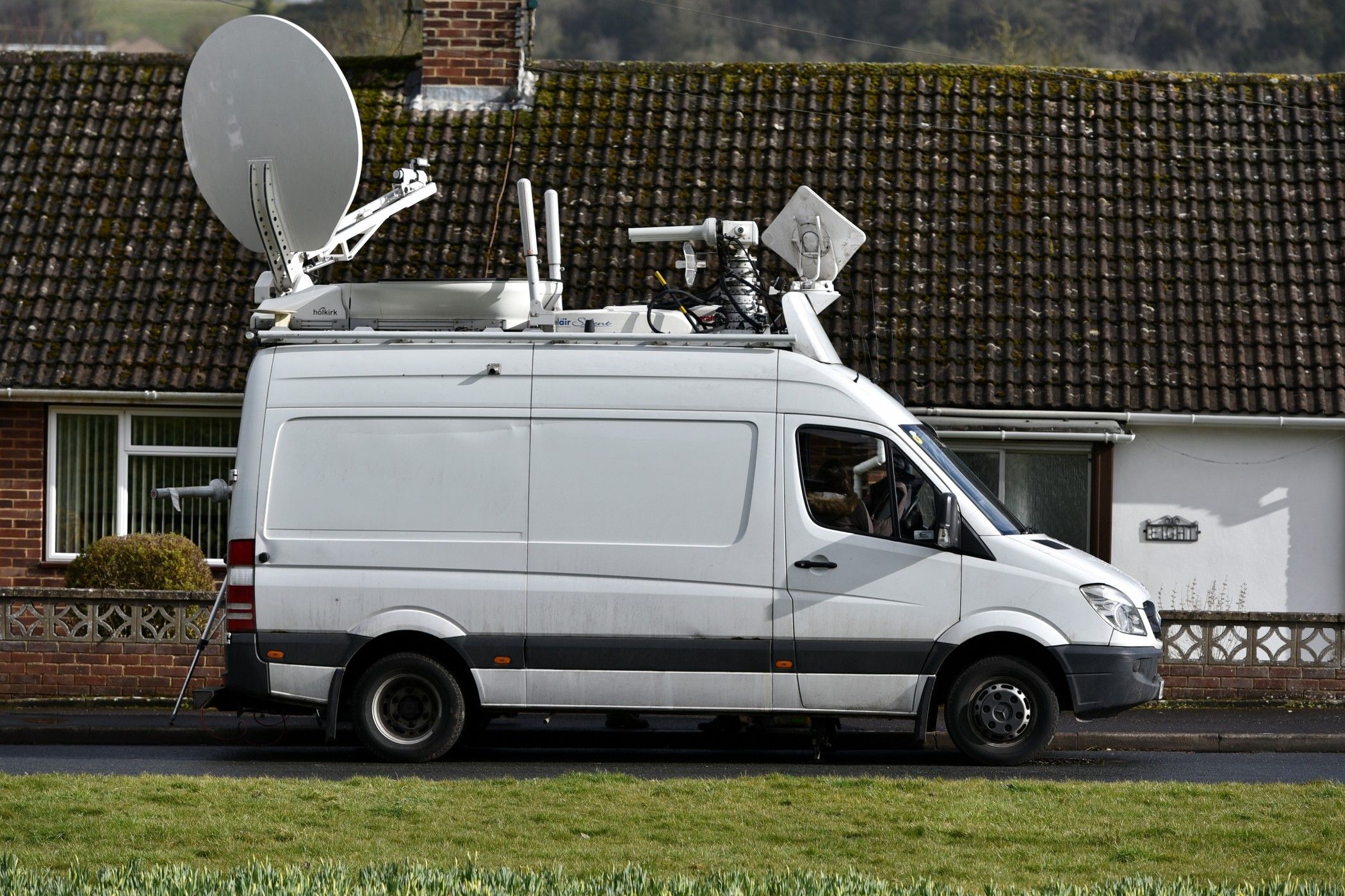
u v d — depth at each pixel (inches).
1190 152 1419.8
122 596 1087.0
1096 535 1258.0
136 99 1483.8
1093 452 1264.8
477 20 1498.5
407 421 857.5
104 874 514.9
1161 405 1218.0
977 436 1224.8
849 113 1466.5
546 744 963.3
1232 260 1322.6
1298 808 671.8
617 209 1369.3
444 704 855.7
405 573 849.5
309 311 920.3
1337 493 1254.3
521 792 700.7
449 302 924.0
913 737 917.8
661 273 1298.0
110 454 1284.4
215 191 945.5
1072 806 674.2
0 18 3223.4
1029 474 1282.0
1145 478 1259.8
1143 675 845.8
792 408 850.8
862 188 1381.6
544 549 845.2
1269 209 1364.4
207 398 1245.7
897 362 1241.4
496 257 1332.4
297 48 915.4
